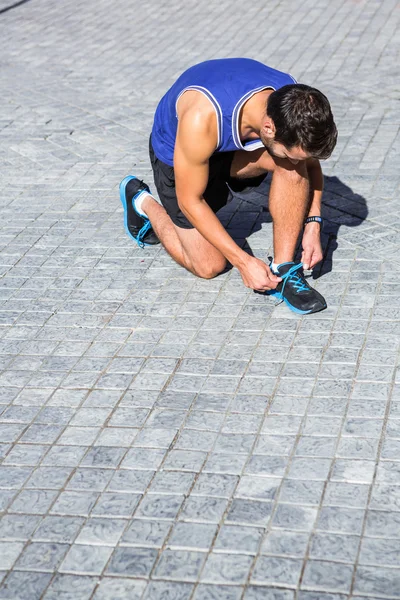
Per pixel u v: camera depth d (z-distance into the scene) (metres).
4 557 2.47
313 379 3.17
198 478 2.71
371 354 3.29
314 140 2.96
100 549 2.46
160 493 2.66
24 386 3.30
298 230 3.65
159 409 3.08
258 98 3.23
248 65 3.39
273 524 2.49
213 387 3.18
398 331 3.43
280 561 2.36
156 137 3.72
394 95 6.73
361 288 3.80
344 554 2.37
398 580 2.27
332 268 4.02
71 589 2.34
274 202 3.59
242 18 10.08
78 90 7.59
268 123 3.05
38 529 2.56
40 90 7.69
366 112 6.38
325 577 2.29
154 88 7.50
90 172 5.60
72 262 4.34
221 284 3.96
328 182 5.09
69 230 4.74
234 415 3.01
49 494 2.71
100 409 3.12
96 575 2.38
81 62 8.67
